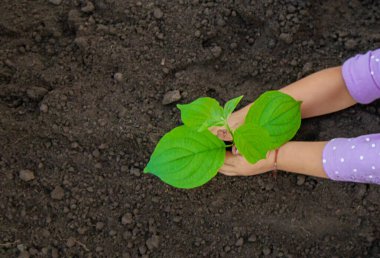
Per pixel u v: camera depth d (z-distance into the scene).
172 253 1.29
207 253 1.29
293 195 1.31
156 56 1.35
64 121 1.31
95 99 1.33
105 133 1.31
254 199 1.30
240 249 1.29
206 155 1.08
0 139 1.30
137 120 1.31
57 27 1.38
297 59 1.37
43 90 1.32
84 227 1.29
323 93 1.28
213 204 1.30
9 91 1.33
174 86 1.34
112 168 1.31
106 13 1.39
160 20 1.38
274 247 1.30
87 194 1.30
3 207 1.28
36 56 1.35
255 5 1.40
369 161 1.15
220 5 1.40
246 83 1.36
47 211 1.29
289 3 1.40
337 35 1.40
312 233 1.30
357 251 1.30
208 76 1.36
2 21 1.36
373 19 1.42
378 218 1.30
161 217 1.30
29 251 1.27
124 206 1.30
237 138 1.05
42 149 1.30
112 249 1.28
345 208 1.30
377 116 1.34
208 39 1.38
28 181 1.29
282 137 1.12
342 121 1.34
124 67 1.34
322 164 1.20
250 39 1.39
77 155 1.31
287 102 1.10
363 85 1.25
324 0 1.43
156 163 1.06
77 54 1.36
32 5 1.38
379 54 1.23
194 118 1.07
